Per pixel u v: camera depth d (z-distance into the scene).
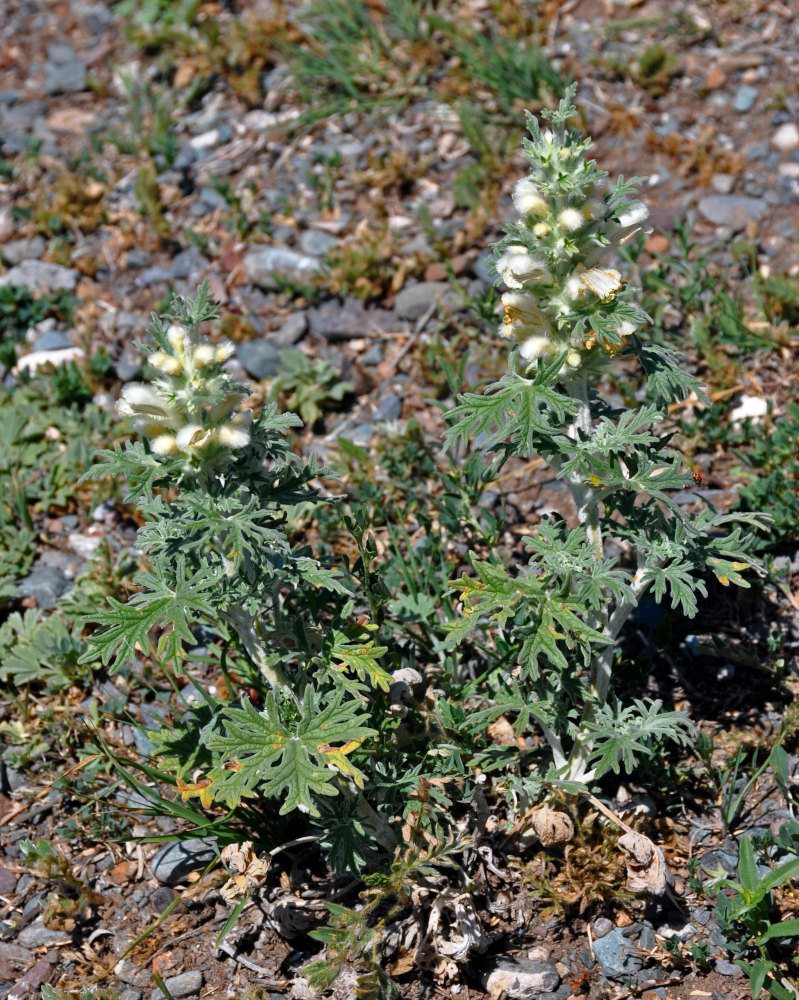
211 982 1.59
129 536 1.86
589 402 1.59
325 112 2.26
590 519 1.56
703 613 1.74
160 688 1.74
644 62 2.18
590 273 1.50
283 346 1.98
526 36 2.35
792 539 1.77
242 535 1.49
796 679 1.69
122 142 2.30
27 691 1.75
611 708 1.60
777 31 2.26
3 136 2.40
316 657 1.54
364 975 1.55
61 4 2.74
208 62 2.43
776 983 1.54
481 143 2.11
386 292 2.01
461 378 1.82
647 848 1.58
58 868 1.62
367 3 2.43
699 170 2.06
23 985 1.60
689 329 1.93
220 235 2.09
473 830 1.60
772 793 1.64
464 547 1.79
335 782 1.57
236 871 1.58
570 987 1.57
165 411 1.49
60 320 2.04
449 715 1.61
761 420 1.87
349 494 1.85
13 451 1.91
